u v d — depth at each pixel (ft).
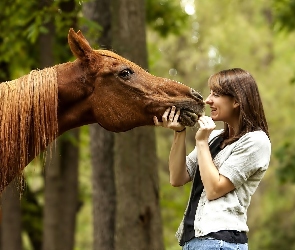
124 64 19.54
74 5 38.04
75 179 49.32
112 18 30.89
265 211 94.12
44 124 18.86
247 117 18.66
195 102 19.34
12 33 40.91
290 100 89.10
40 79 19.16
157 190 30.55
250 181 18.54
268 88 88.84
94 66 19.49
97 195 37.55
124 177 30.22
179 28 56.70
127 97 19.43
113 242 37.22
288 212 92.99
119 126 19.60
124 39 30.48
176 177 19.83
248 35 86.07
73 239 49.11
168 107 19.24
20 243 49.96
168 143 87.35
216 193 17.90
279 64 88.94
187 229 18.60
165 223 63.72
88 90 19.58
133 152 30.17
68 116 19.74
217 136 19.85
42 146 18.94
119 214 30.50
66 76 19.58
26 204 57.67
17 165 18.83
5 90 18.92
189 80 87.92
